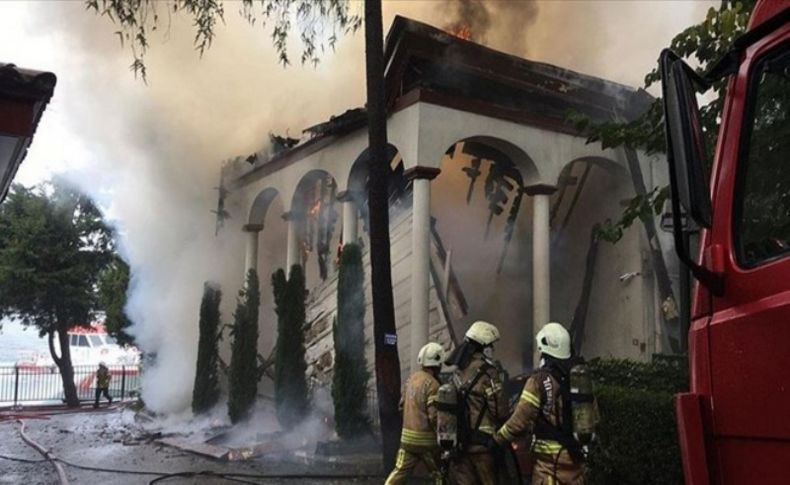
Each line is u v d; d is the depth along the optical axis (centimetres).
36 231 2170
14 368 2406
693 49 639
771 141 222
